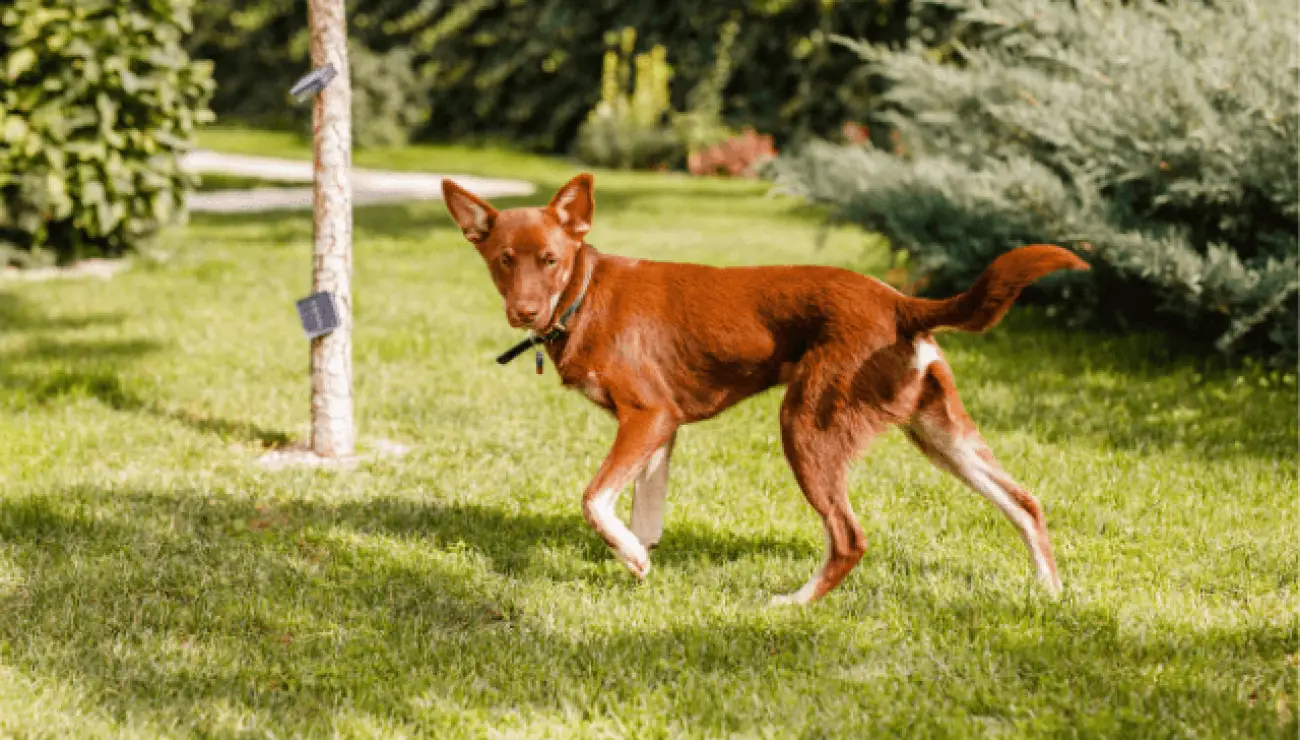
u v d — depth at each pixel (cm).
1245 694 395
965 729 371
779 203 2156
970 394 834
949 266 1038
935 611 470
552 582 514
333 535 566
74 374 873
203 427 770
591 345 491
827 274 482
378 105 3136
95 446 719
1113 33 949
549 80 3075
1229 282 845
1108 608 466
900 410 469
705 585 509
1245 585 497
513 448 729
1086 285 1002
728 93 2795
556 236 479
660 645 445
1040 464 674
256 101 3628
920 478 652
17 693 397
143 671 419
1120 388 847
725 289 490
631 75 2955
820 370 468
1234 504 600
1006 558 536
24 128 1268
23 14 1230
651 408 489
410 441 753
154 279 1298
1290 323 855
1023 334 1042
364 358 959
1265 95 844
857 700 396
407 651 438
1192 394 830
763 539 569
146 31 1306
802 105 2609
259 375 902
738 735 375
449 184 486
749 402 823
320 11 670
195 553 539
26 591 491
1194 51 930
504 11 3031
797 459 475
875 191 1080
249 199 2153
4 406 794
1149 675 408
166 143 1350
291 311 1139
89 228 1338
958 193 1016
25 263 1343
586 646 444
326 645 445
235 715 387
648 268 502
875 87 2456
